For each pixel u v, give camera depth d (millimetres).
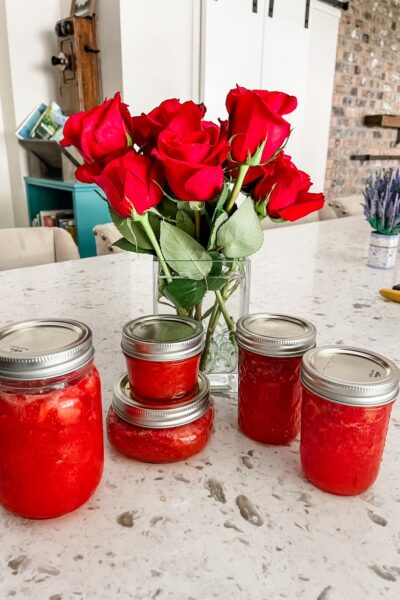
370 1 4020
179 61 2668
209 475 417
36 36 2648
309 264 1201
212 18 2699
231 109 432
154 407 420
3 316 792
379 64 4348
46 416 333
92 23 2512
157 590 305
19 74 2637
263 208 479
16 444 335
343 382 362
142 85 2535
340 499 390
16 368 321
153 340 416
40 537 345
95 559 327
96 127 413
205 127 439
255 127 414
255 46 3002
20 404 330
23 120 2701
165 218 477
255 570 321
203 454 446
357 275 1106
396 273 1133
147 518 365
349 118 4234
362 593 305
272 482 409
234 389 561
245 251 475
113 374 595
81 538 345
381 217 1133
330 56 3799
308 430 392
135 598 300
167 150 399
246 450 454
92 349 364
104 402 528
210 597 301
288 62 3268
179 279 489
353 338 732
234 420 506
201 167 392
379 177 1178
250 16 2908
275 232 1618
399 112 4793
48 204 2824
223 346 551
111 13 2400
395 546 343
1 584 307
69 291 942
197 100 2818
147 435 419
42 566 321
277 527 358
